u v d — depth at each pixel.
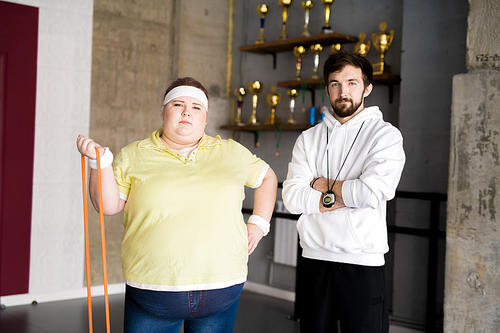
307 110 4.45
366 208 1.88
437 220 3.18
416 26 3.47
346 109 1.96
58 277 3.98
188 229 1.40
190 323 1.55
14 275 3.80
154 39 4.46
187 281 1.38
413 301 3.42
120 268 4.29
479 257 2.52
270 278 4.62
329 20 4.32
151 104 4.45
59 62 3.96
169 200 1.41
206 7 4.91
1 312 3.59
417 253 3.41
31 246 3.86
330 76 1.99
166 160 1.49
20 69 3.79
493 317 2.48
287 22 4.63
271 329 3.42
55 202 3.96
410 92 3.49
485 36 2.52
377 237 1.86
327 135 2.06
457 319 2.59
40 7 3.87
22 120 3.81
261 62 4.87
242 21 5.04
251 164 1.67
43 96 3.89
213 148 1.57
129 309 1.50
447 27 3.32
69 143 4.01
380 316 1.87
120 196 1.51
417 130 3.45
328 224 1.91
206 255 1.40
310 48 4.22
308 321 1.96
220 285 1.42
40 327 3.26
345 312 1.88
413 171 3.46
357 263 1.86
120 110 4.27
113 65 4.22
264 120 4.83
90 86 4.10
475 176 2.54
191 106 1.51
